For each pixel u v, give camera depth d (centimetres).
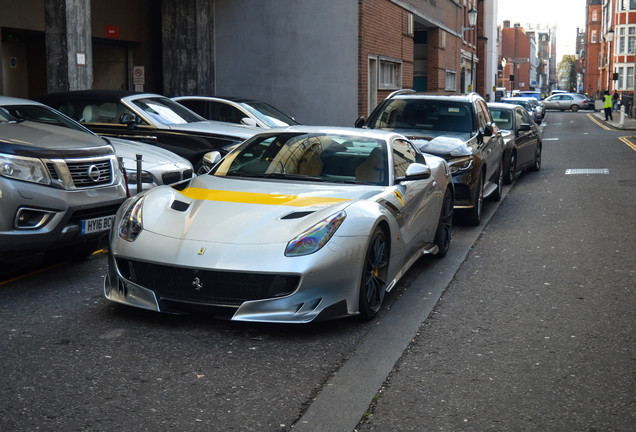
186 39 1903
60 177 586
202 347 452
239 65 2042
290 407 366
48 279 621
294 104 2023
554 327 509
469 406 371
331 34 1977
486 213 1062
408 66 2531
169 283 471
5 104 719
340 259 471
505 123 1450
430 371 421
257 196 529
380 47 2173
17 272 648
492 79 5622
